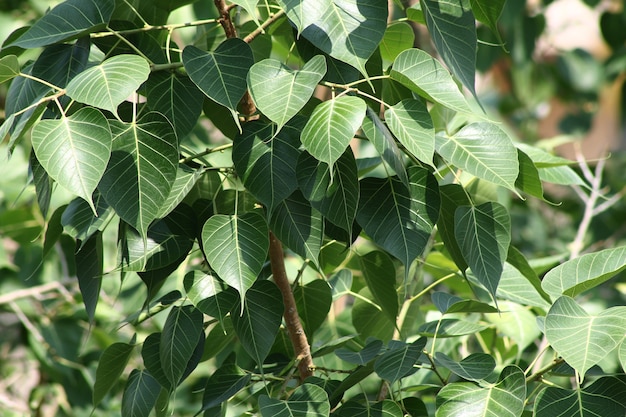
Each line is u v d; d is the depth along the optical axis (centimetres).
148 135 331
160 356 346
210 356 369
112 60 334
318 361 395
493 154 339
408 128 334
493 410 334
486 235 341
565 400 332
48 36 336
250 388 378
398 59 338
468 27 339
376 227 339
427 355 347
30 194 534
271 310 342
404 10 354
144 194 330
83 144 326
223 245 336
